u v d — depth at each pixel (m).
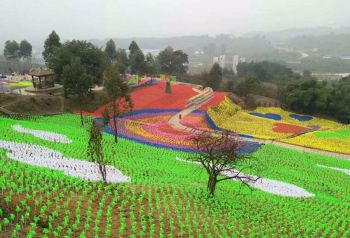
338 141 79.00
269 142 73.38
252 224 27.73
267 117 104.06
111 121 73.88
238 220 27.92
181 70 177.25
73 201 24.89
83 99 83.19
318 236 27.48
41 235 19.45
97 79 90.06
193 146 60.97
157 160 48.22
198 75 171.88
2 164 30.31
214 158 34.00
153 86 115.19
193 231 24.11
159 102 95.12
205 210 28.42
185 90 113.50
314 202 36.88
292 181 46.16
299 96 114.38
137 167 41.56
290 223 29.12
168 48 175.00
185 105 94.69
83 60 88.19
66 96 75.75
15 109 69.25
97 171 35.00
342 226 29.59
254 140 73.56
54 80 92.00
